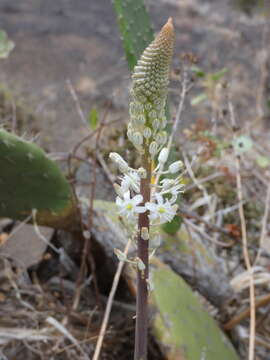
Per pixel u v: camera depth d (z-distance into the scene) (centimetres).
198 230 74
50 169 58
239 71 137
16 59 136
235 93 129
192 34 154
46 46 145
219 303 70
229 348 62
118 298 71
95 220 63
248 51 145
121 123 106
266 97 129
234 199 86
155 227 39
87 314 68
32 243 75
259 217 88
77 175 84
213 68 134
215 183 87
